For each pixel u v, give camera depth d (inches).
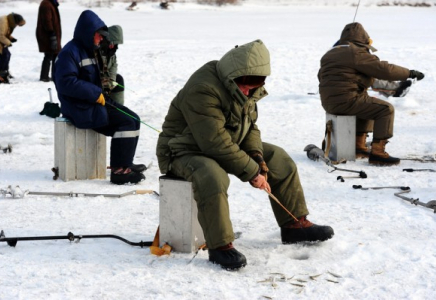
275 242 193.8
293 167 184.9
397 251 185.2
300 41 820.0
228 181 172.2
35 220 219.0
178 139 179.8
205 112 170.6
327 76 312.8
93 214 226.8
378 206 234.2
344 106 309.0
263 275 167.2
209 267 172.2
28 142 366.0
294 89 532.1
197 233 185.0
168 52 713.0
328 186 266.8
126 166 273.3
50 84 570.9
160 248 182.5
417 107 462.6
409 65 613.3
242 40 862.5
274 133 386.0
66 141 276.1
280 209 187.3
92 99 266.2
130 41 852.6
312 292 157.5
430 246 189.2
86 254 183.0
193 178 171.5
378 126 304.2
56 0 581.0
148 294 156.5
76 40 270.5
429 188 261.1
